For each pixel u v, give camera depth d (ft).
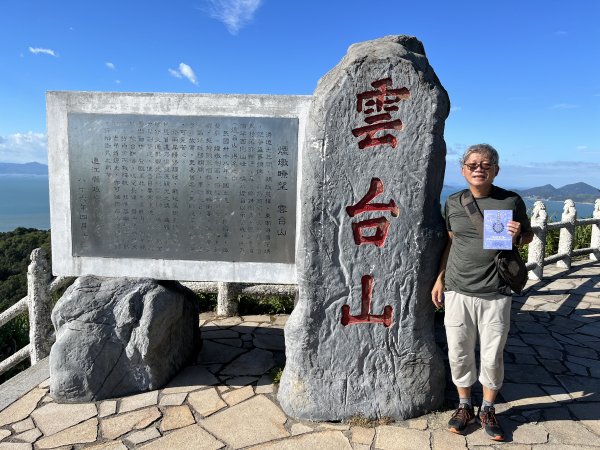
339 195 9.10
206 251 11.48
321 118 9.01
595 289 20.06
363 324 9.41
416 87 8.82
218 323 15.69
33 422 9.52
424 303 9.34
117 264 11.66
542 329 15.06
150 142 11.24
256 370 11.84
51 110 11.30
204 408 9.91
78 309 10.73
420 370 9.46
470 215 8.08
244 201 11.28
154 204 11.42
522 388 10.69
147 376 10.73
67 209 11.58
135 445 8.62
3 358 16.51
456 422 8.80
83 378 10.32
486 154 7.85
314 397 9.46
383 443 8.52
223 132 11.12
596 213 26.27
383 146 8.95
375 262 9.21
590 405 9.87
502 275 7.88
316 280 9.35
